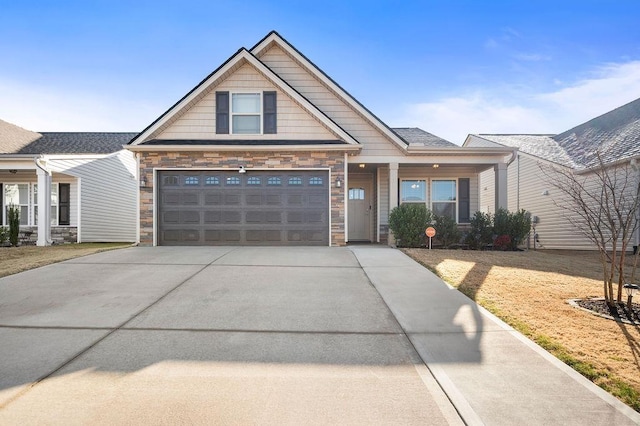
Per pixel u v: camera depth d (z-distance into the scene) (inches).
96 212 620.7
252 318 187.5
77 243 562.6
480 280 265.0
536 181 624.7
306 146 445.4
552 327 170.4
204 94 467.8
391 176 492.7
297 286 249.4
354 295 229.1
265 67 459.8
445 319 185.6
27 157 506.6
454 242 459.2
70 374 128.2
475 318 186.9
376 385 121.4
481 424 100.1
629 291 195.6
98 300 216.7
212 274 281.6
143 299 218.8
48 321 181.9
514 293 230.4
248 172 454.0
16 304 208.7
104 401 110.8
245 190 452.4
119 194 692.1
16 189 611.8
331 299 220.7
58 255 368.2
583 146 595.2
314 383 122.7
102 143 694.5
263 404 110.0
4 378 125.1
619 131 549.6
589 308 200.7
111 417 102.7
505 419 102.0
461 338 160.9
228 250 402.6
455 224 469.7
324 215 454.0
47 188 513.0
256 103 473.1
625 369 128.9
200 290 238.5
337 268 307.3
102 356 143.1
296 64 511.2
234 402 110.9
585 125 670.5
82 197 585.9
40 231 509.4
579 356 139.4
